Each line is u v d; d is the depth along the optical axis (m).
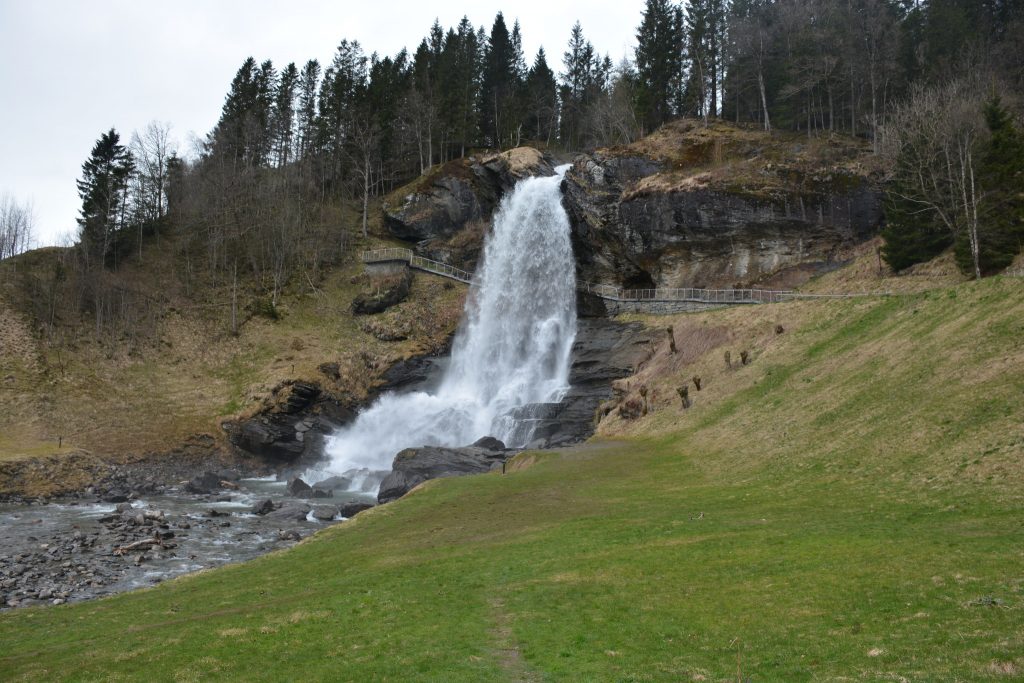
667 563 20.11
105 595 28.39
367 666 14.55
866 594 15.35
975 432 26.59
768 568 18.31
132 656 16.25
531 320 85.88
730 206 72.62
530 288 88.00
